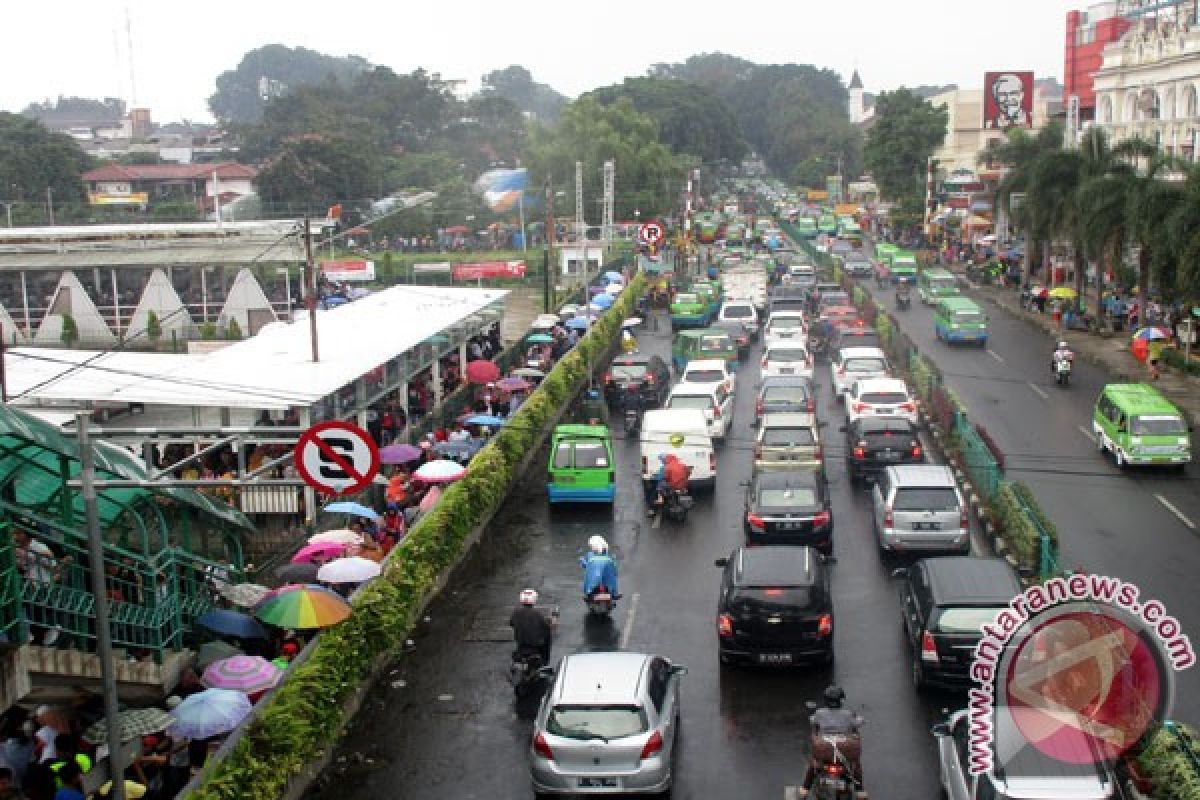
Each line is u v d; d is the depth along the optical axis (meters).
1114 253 51.47
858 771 12.98
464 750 15.64
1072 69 108.00
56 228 51.59
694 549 24.31
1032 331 55.66
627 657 14.96
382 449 26.86
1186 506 26.59
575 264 82.00
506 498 28.69
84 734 13.98
